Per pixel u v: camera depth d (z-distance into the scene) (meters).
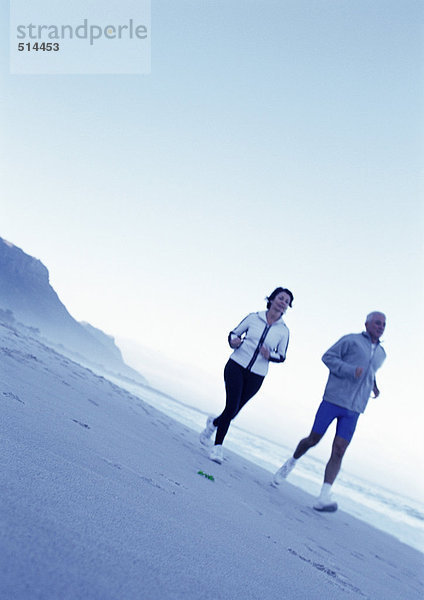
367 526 6.20
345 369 5.50
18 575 0.87
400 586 2.86
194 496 2.57
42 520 1.18
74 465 1.91
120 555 1.17
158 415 7.64
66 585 0.90
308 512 4.89
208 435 5.86
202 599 1.12
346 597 1.85
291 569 1.93
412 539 6.66
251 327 5.51
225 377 5.47
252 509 3.26
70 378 5.99
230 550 1.74
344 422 5.54
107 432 3.31
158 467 2.93
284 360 5.64
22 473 1.51
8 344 6.30
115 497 1.70
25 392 3.34
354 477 27.50
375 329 5.72
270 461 11.77
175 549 1.42
